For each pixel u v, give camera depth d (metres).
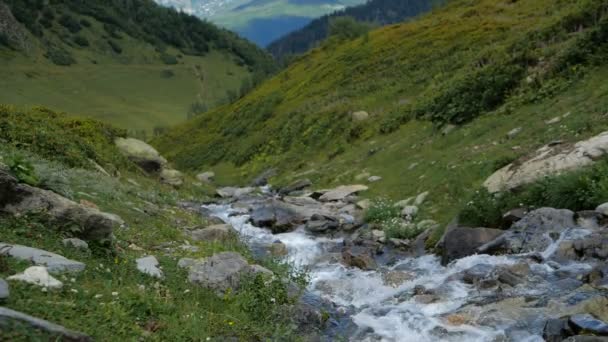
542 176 15.09
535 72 27.50
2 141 18.20
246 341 8.38
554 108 22.20
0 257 7.72
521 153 18.20
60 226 9.94
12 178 9.91
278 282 10.55
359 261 14.63
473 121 27.80
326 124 47.84
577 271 10.67
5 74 196.75
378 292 12.13
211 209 24.97
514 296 10.15
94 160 22.91
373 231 18.05
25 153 17.66
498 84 28.64
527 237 12.80
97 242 10.17
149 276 9.77
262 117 68.56
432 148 27.39
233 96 121.94
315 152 45.09
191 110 185.38
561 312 8.98
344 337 9.44
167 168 31.25
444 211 18.09
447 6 80.19
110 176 21.73
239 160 58.41
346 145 40.62
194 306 8.96
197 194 30.92
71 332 6.21
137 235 12.99
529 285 10.51
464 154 22.62
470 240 13.62
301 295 11.47
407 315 10.23
